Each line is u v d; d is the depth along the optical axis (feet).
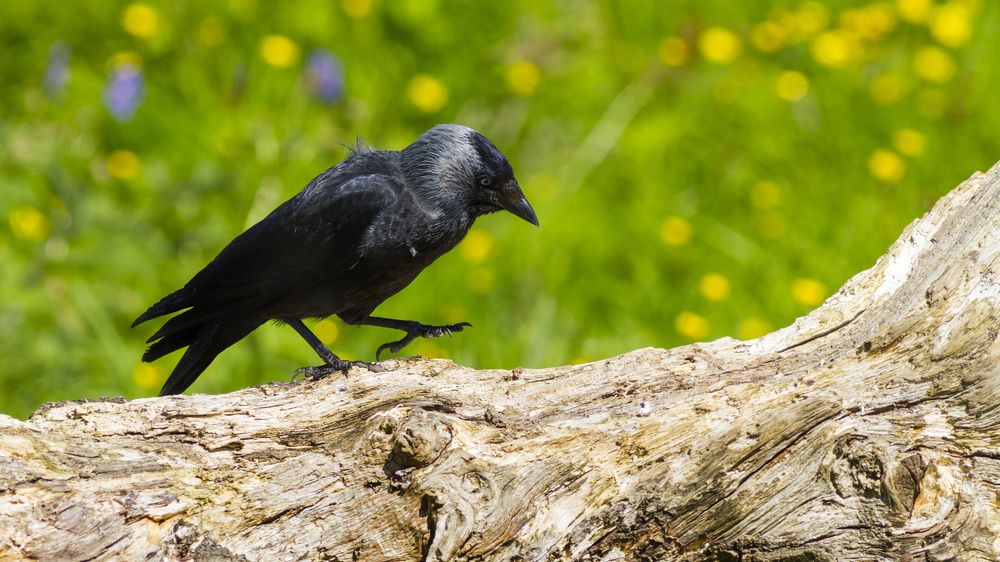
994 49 43.34
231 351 32.22
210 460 20.07
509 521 19.10
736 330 34.94
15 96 44.32
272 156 40.11
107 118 42.73
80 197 37.14
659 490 19.15
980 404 18.52
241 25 45.78
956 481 18.06
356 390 21.12
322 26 45.70
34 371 32.55
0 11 46.70
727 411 19.93
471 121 44.55
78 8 46.83
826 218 38.29
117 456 19.74
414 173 27.71
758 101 42.80
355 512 19.49
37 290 33.94
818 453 18.65
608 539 19.31
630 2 48.34
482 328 35.04
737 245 37.83
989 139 39.83
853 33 44.47
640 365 21.98
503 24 47.47
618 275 37.37
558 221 38.45
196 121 42.55
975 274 19.89
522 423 20.62
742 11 47.91
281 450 20.26
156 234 36.78
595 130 43.21
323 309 27.68
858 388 19.43
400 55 46.01
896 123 41.11
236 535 19.27
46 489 18.92
